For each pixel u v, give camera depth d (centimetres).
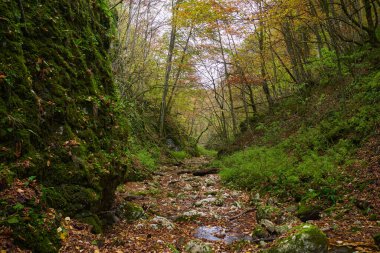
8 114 473
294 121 1592
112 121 761
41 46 585
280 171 992
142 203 891
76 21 731
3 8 516
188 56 2241
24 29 555
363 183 705
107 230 600
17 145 469
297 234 471
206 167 1805
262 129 1925
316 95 1576
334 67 1420
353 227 558
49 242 427
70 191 538
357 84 1186
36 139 509
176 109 3303
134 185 1159
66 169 544
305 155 1034
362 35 1323
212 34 2039
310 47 2008
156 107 2700
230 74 1998
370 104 1041
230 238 638
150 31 2019
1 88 473
